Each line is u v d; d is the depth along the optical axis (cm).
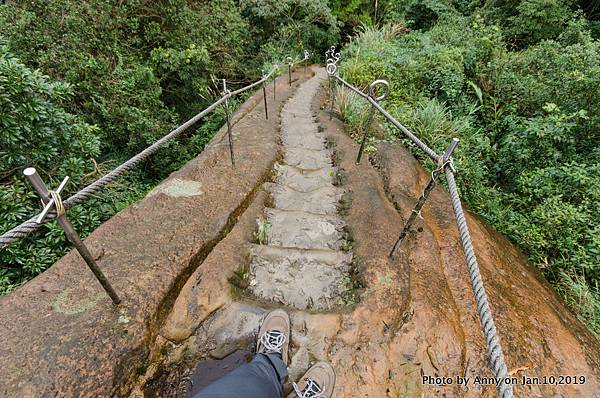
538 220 334
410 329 183
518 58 580
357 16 1348
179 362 170
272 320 179
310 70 1066
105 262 201
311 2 1104
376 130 431
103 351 155
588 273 297
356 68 609
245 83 972
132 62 635
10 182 319
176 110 784
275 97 654
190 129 768
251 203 279
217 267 207
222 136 419
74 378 144
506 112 511
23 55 507
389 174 326
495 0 812
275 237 255
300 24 1132
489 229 316
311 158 383
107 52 600
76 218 336
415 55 633
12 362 146
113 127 559
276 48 1054
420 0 1027
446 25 833
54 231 312
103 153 573
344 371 167
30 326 161
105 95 560
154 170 618
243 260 220
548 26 672
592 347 215
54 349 152
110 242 216
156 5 681
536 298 235
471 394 165
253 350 177
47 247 307
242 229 245
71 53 536
